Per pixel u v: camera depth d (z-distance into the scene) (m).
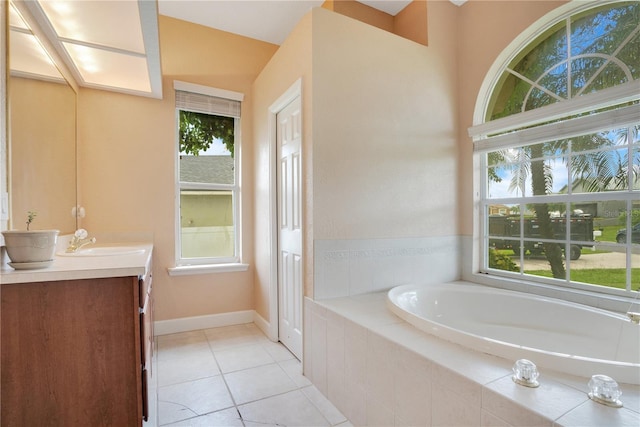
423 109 2.58
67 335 1.21
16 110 1.52
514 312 2.04
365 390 1.55
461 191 2.79
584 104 1.99
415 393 1.27
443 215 2.67
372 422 1.50
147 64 2.19
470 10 2.73
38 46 1.76
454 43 2.80
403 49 2.49
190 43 3.03
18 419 1.15
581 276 2.09
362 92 2.28
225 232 3.25
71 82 2.32
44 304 1.18
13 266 1.17
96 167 2.62
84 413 1.22
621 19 1.92
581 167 2.10
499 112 2.61
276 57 2.67
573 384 1.03
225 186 3.23
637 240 1.84
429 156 2.60
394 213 2.40
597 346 1.67
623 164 1.90
